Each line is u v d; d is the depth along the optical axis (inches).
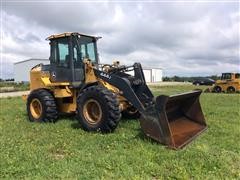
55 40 365.1
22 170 193.9
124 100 320.5
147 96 326.6
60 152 236.1
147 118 254.2
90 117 304.8
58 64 362.6
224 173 188.4
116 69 338.6
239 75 1069.8
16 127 332.5
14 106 570.6
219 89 1087.0
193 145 249.6
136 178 179.6
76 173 189.0
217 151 232.7
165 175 185.3
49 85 360.8
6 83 1991.9
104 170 192.9
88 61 335.0
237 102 610.9
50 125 339.0
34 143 260.1
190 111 320.8
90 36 366.3
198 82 1865.2
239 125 335.3
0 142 260.4
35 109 375.6
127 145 246.2
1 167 198.4
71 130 309.9
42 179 181.0
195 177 182.1
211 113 429.4
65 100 363.6
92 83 327.6
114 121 288.2
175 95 265.0
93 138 271.9
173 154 221.5
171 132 252.2
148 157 216.1
